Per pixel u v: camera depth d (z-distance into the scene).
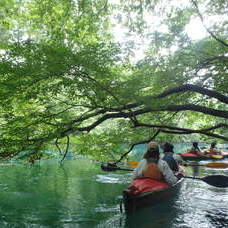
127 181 10.54
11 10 7.89
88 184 9.97
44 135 5.78
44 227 5.89
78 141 7.22
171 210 7.10
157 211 7.02
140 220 6.39
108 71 5.32
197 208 7.29
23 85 5.14
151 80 5.59
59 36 6.70
